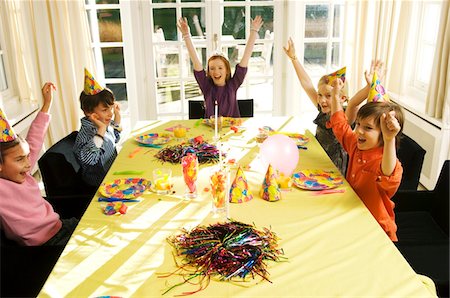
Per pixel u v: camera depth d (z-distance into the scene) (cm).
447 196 229
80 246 168
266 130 288
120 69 451
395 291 141
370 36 412
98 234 176
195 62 337
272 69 463
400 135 211
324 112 285
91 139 259
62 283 148
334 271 152
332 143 280
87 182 267
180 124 312
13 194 196
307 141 273
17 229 196
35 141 235
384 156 192
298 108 474
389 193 214
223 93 337
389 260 157
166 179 210
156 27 438
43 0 383
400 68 407
